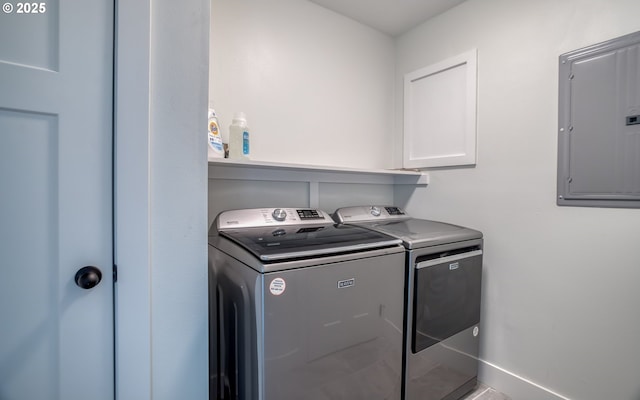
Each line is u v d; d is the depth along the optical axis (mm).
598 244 1408
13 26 703
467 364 1685
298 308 1020
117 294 831
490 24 1810
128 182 821
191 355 942
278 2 1838
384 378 1291
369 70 2303
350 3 1997
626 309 1334
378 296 1247
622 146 1323
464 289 1618
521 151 1675
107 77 803
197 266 941
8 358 734
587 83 1421
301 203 1988
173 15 880
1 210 709
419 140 2262
